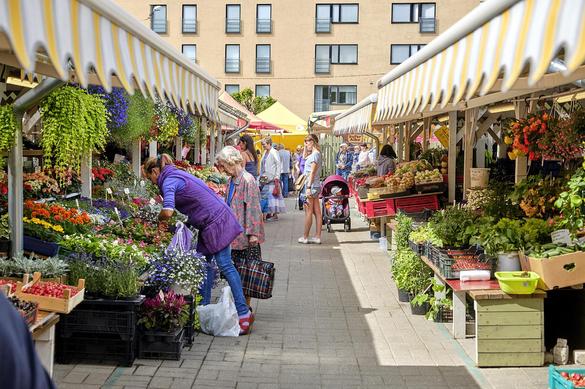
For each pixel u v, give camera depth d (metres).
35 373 1.41
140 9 52.91
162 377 5.62
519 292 5.91
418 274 8.02
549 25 2.40
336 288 9.45
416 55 4.18
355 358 6.29
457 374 5.85
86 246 6.27
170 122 11.53
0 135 5.42
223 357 6.23
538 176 7.43
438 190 12.41
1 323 1.35
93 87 7.72
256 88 53.34
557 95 7.96
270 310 8.15
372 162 22.58
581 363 6.04
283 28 52.78
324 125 28.06
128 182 10.89
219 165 7.74
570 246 6.16
